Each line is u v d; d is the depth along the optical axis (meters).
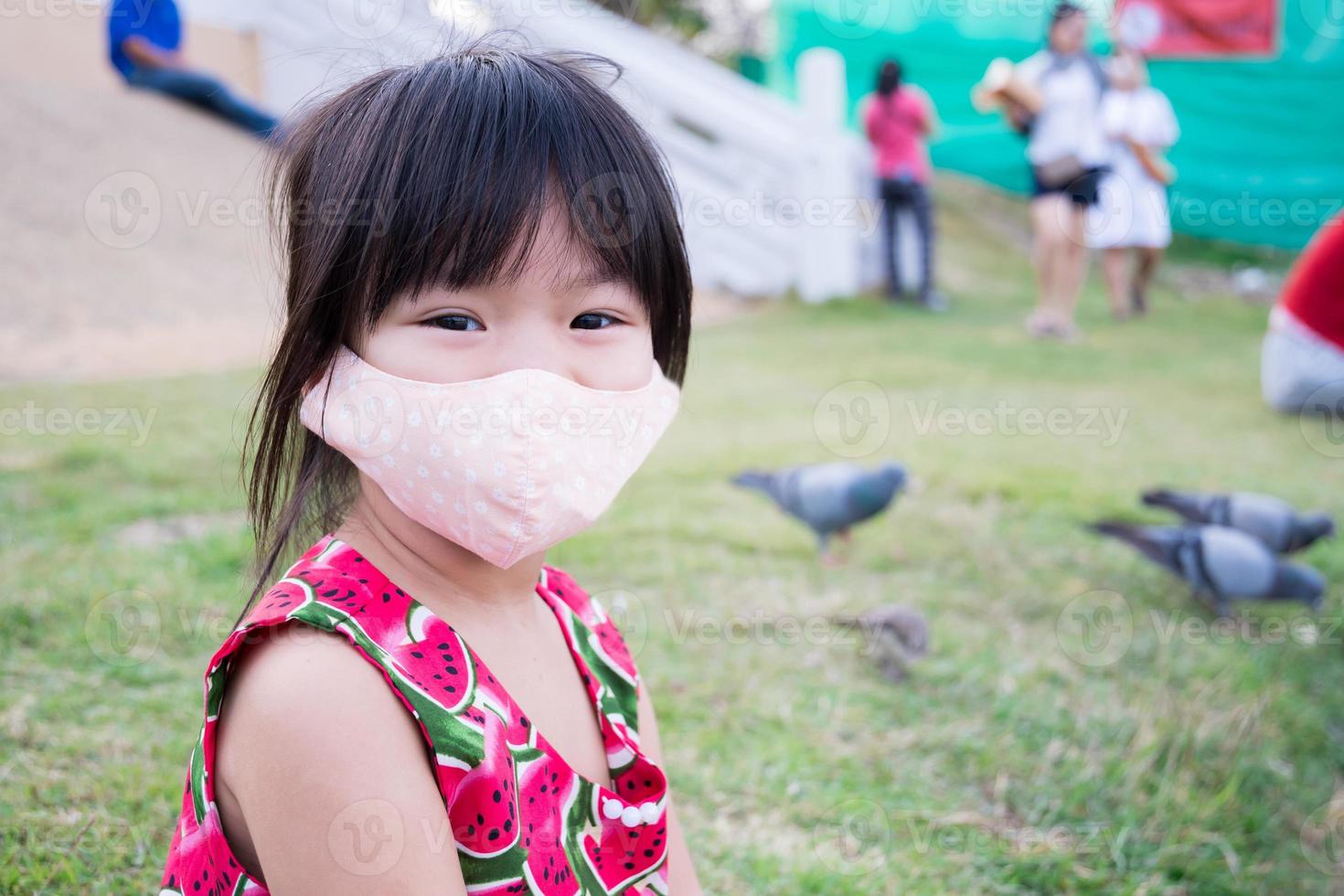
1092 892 2.06
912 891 1.99
